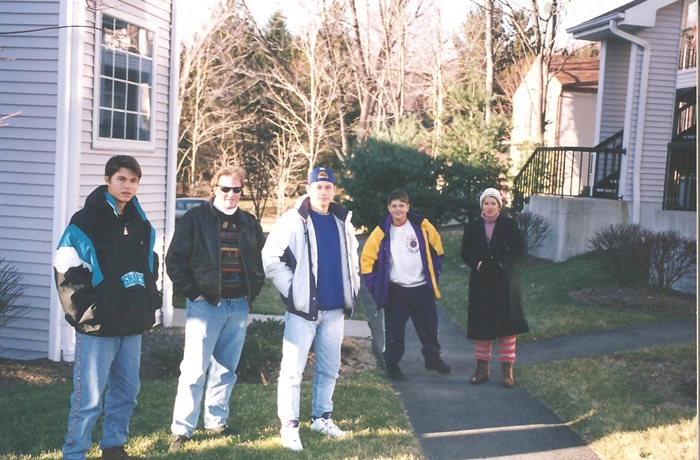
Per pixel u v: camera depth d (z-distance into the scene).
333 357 5.30
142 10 8.67
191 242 4.83
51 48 7.43
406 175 21.41
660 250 10.34
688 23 18.97
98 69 7.80
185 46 36.22
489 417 5.87
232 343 5.07
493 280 6.73
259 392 6.24
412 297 7.04
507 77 38.53
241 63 36.78
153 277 4.48
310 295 5.06
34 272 7.59
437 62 33.16
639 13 13.85
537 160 16.78
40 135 7.51
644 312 9.56
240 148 37.16
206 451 4.79
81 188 7.66
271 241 5.07
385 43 31.47
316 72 33.78
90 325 4.17
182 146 38.50
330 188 5.19
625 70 16.11
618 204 14.55
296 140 36.59
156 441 4.96
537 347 8.28
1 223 7.63
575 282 11.72
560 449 5.12
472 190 21.72
